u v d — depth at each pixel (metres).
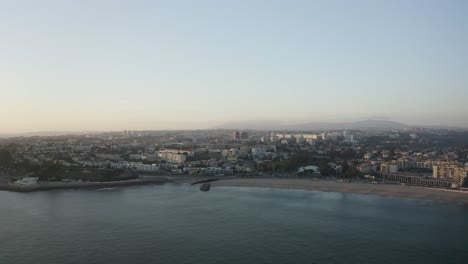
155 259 152.50
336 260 154.25
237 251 162.25
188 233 186.38
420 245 173.12
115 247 165.50
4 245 166.88
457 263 153.62
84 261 150.00
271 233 188.00
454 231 194.75
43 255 155.62
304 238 180.75
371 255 160.38
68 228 192.88
